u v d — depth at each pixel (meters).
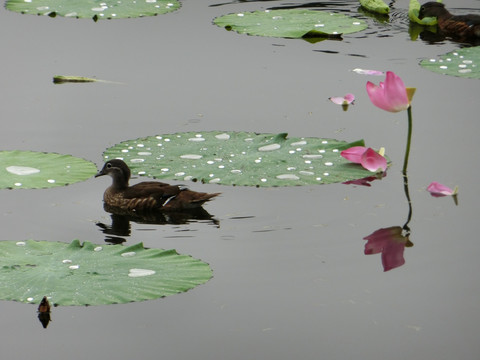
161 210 12.38
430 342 9.27
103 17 21.44
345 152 13.66
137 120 15.42
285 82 17.39
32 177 12.84
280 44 19.89
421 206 12.43
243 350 9.14
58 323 9.59
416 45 19.92
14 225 11.69
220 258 10.90
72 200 12.59
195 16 22.11
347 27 21.25
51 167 13.23
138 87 17.03
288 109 16.02
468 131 14.98
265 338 9.35
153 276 10.05
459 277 10.52
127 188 12.61
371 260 10.92
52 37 19.97
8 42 19.53
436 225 11.85
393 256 11.02
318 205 12.46
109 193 12.59
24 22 21.05
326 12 22.67
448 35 20.80
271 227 11.78
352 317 9.73
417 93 16.81
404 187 13.03
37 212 12.14
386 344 9.25
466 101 16.36
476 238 11.48
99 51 19.09
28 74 17.56
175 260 10.49
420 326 9.55
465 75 17.59
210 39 20.14
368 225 11.85
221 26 21.20
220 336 9.38
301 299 10.06
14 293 9.55
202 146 14.09
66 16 21.56
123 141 14.35
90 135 14.71
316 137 14.71
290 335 9.40
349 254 11.07
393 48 19.69
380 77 17.66
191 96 16.61
